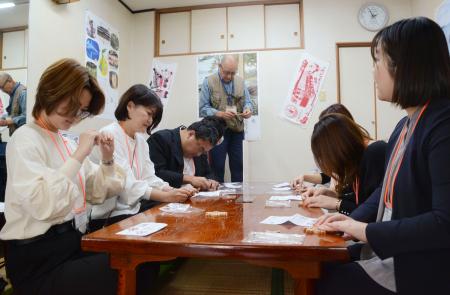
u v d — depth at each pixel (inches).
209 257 30.1
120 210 64.2
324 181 91.1
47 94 44.9
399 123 41.4
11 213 41.5
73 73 45.3
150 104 71.8
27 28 95.3
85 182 55.4
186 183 84.7
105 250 32.4
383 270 32.7
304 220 40.3
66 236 44.2
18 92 89.5
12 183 41.1
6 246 45.8
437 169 28.3
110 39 141.8
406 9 145.8
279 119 150.5
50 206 39.4
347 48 149.2
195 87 155.3
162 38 159.2
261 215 44.8
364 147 51.4
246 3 153.3
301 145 149.1
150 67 159.2
